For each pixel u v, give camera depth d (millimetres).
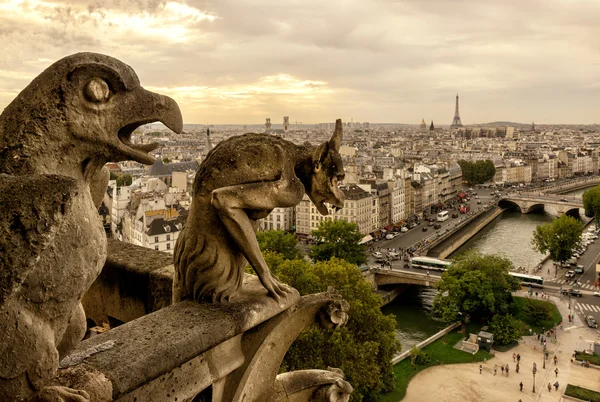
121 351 6488
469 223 170375
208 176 8156
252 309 8031
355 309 48125
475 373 62000
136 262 10586
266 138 8570
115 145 5922
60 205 4488
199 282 8125
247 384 8188
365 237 143875
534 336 75625
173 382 7043
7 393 4660
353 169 180375
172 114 6223
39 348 4797
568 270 116125
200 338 7094
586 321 81812
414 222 176500
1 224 4254
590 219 191625
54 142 5598
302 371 9844
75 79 5570
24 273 4270
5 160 5395
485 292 77125
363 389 49219
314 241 142000
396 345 50625
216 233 8094
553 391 57812
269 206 8094
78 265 5234
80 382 5680
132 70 6031
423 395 55844
